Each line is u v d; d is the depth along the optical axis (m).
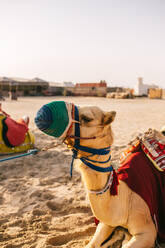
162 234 3.08
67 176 5.86
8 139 7.21
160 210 3.14
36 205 4.54
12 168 6.39
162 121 15.30
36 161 6.93
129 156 3.42
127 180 2.89
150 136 3.30
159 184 3.18
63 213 4.30
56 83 65.81
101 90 49.53
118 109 23.89
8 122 7.32
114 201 2.58
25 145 7.66
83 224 3.94
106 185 2.44
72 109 2.15
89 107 2.26
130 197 2.82
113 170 2.58
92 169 2.35
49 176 5.88
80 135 2.22
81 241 3.48
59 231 3.78
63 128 2.08
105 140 2.33
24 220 4.05
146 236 2.73
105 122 2.24
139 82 57.09
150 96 46.62
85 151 2.30
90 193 2.44
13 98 36.41
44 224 3.93
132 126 13.35
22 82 50.06
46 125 1.99
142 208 2.79
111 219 2.60
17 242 3.49
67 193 5.01
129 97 42.72
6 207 4.53
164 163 3.09
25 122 7.85
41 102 31.59
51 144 8.71
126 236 2.97
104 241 2.89
